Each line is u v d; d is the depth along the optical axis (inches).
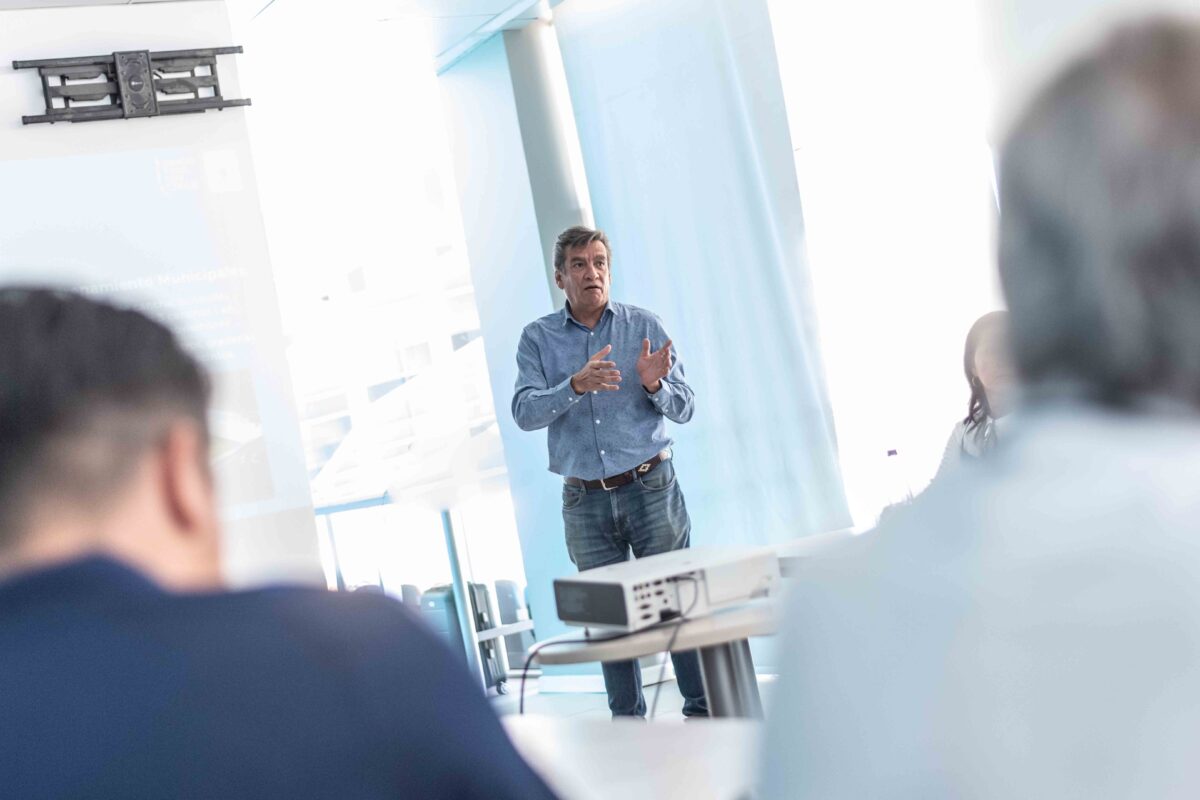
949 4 165.5
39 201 183.9
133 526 31.3
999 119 24.4
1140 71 22.9
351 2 200.8
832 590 25.4
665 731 66.9
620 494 174.4
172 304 188.5
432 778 30.1
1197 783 20.9
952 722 22.8
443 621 239.0
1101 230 22.9
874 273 182.7
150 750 28.6
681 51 205.0
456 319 247.4
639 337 178.9
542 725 72.9
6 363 30.6
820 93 186.5
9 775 28.3
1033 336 24.4
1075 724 21.8
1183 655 21.4
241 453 189.6
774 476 199.2
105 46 189.0
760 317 198.8
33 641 29.3
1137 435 23.6
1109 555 22.4
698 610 81.4
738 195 200.1
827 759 24.3
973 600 23.3
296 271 250.8
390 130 248.8
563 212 229.0
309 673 29.9
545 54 229.3
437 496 242.8
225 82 194.9
